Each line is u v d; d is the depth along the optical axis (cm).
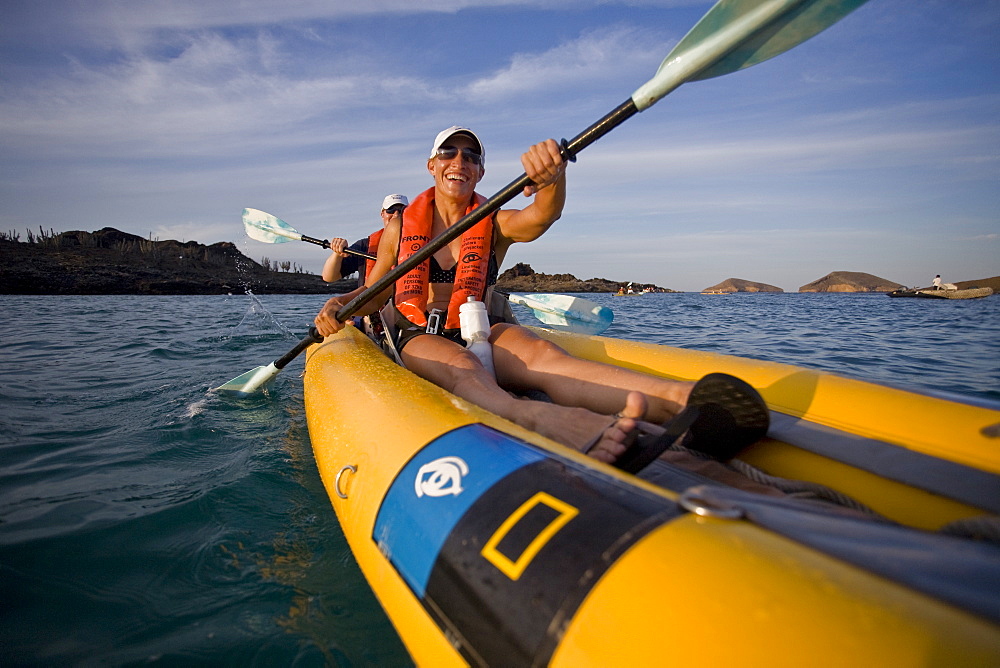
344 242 481
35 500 210
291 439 288
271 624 144
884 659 56
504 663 83
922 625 58
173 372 466
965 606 60
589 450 129
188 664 129
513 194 189
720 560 74
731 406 143
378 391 191
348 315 261
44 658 129
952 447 141
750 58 153
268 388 400
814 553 75
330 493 171
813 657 59
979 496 125
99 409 341
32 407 343
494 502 106
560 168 178
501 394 182
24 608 147
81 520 194
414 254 228
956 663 52
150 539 183
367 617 148
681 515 86
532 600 84
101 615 145
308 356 351
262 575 166
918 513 132
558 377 199
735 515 84
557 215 227
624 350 273
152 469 244
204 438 288
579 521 92
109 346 632
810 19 145
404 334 254
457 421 146
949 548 80
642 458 126
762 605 66
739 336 755
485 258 257
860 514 114
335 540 186
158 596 154
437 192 270
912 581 66
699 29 150
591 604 77
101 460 253
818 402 176
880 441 153
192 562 171
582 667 73
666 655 66
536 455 117
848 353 585
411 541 115
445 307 270
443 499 116
